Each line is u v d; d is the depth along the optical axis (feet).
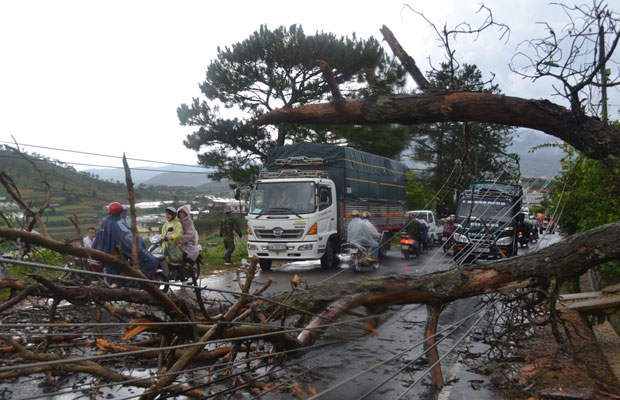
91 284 10.59
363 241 41.86
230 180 80.64
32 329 13.35
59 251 8.41
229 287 31.09
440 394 12.98
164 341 10.61
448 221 57.67
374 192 55.42
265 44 70.38
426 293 14.43
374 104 12.87
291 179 43.21
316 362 14.71
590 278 36.29
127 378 10.23
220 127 75.61
